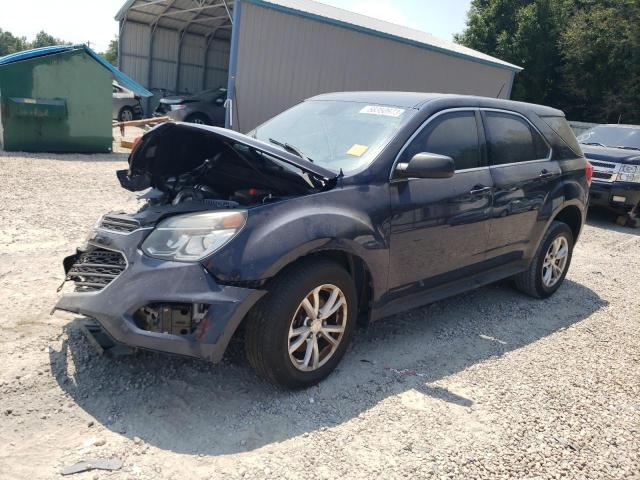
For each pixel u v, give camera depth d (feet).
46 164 35.55
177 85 80.48
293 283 10.49
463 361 13.32
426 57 48.80
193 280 9.85
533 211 16.43
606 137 36.86
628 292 20.07
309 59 41.73
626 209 32.35
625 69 87.04
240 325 11.21
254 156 12.76
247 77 39.14
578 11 97.71
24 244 18.84
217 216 10.46
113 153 43.83
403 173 12.25
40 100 39.09
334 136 13.60
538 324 16.15
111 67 41.60
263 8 38.47
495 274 15.92
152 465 8.82
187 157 13.73
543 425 10.94
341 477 8.94
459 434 10.37
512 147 16.15
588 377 13.10
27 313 13.56
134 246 10.55
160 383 11.11
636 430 11.07
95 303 10.30
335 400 11.09
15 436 9.21
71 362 11.53
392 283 12.64
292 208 10.81
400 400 11.31
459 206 13.82
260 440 9.67
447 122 14.11
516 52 96.32
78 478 8.40
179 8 68.18
